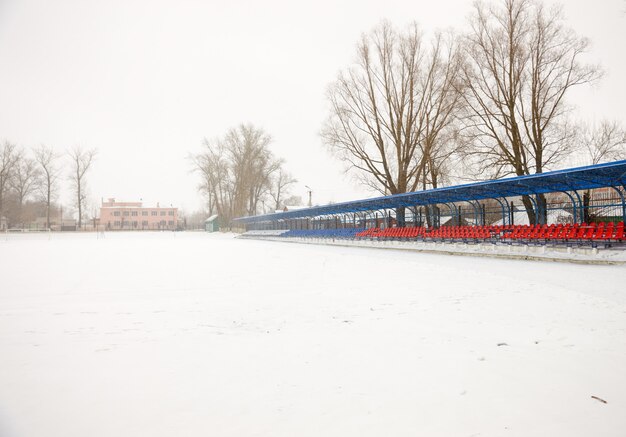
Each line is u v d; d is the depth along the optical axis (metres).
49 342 5.75
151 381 4.23
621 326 6.34
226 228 74.69
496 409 3.55
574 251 16.81
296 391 3.95
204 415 3.43
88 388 4.04
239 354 5.16
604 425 3.26
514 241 20.55
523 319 6.88
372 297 9.25
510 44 24.66
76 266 17.16
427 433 3.12
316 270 15.34
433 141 31.34
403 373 4.43
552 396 3.82
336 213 39.84
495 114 25.94
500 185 20.39
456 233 25.05
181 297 9.57
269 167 73.62
